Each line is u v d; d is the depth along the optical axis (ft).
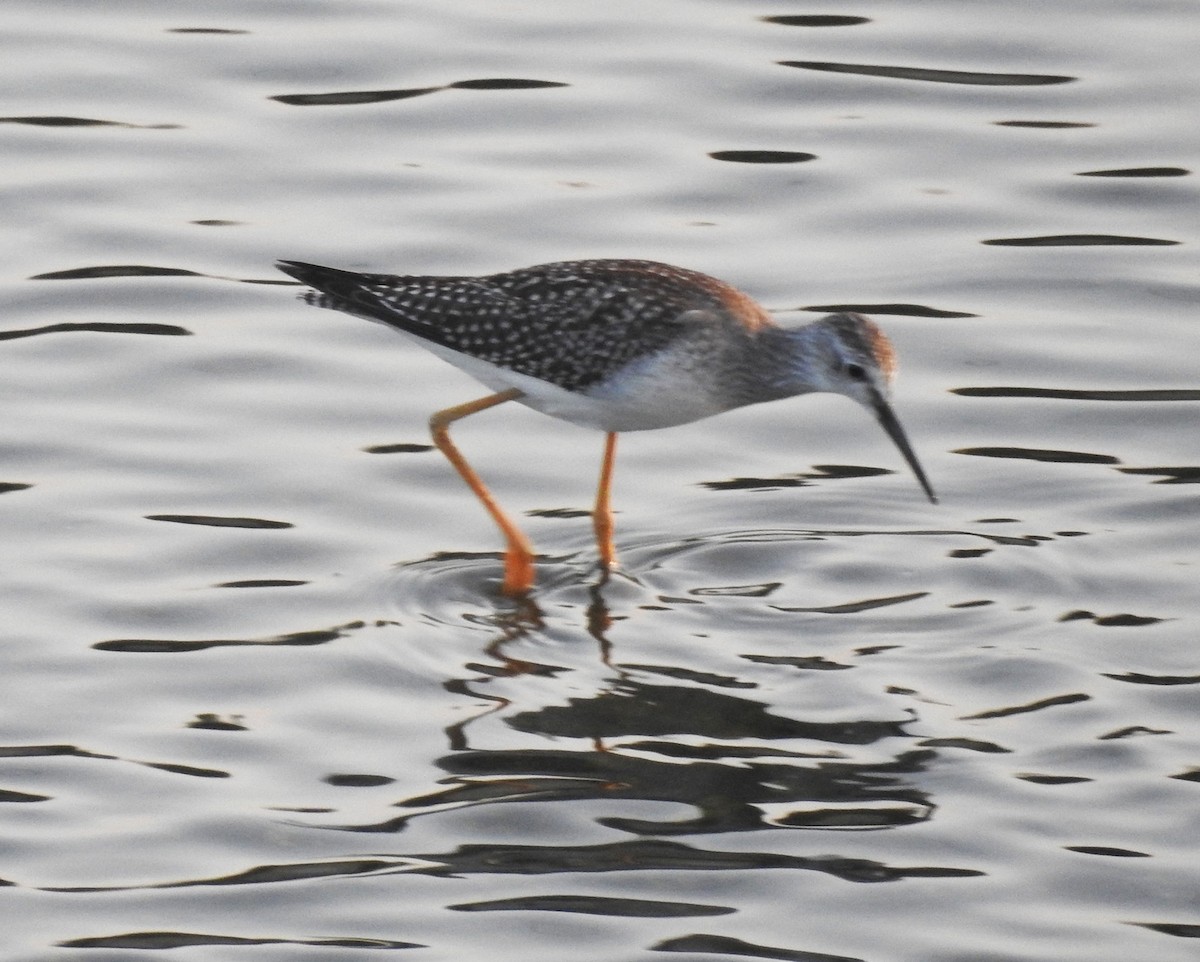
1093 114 64.08
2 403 50.06
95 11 69.05
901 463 49.75
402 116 63.57
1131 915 33.24
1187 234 58.85
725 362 44.52
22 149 61.00
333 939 32.60
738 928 32.86
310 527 45.98
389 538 45.96
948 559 45.21
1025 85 65.62
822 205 59.98
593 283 44.68
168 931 32.73
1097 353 53.67
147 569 43.91
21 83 64.28
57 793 36.37
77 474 47.39
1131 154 62.13
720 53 67.41
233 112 63.57
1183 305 55.67
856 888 33.94
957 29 68.69
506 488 48.70
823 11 70.03
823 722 38.91
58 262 56.18
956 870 34.42
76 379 51.29
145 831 35.37
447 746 38.06
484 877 34.19
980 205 60.03
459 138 62.75
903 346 53.98
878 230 58.95
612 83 65.72
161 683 39.96
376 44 67.46
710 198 60.13
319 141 62.28
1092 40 67.87
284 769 37.29
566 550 45.96
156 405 50.52
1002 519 46.98
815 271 56.85
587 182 60.64
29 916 33.04
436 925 32.94
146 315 54.29
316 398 51.47
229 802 36.24
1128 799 36.37
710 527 46.96
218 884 33.99
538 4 70.49
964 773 37.19
